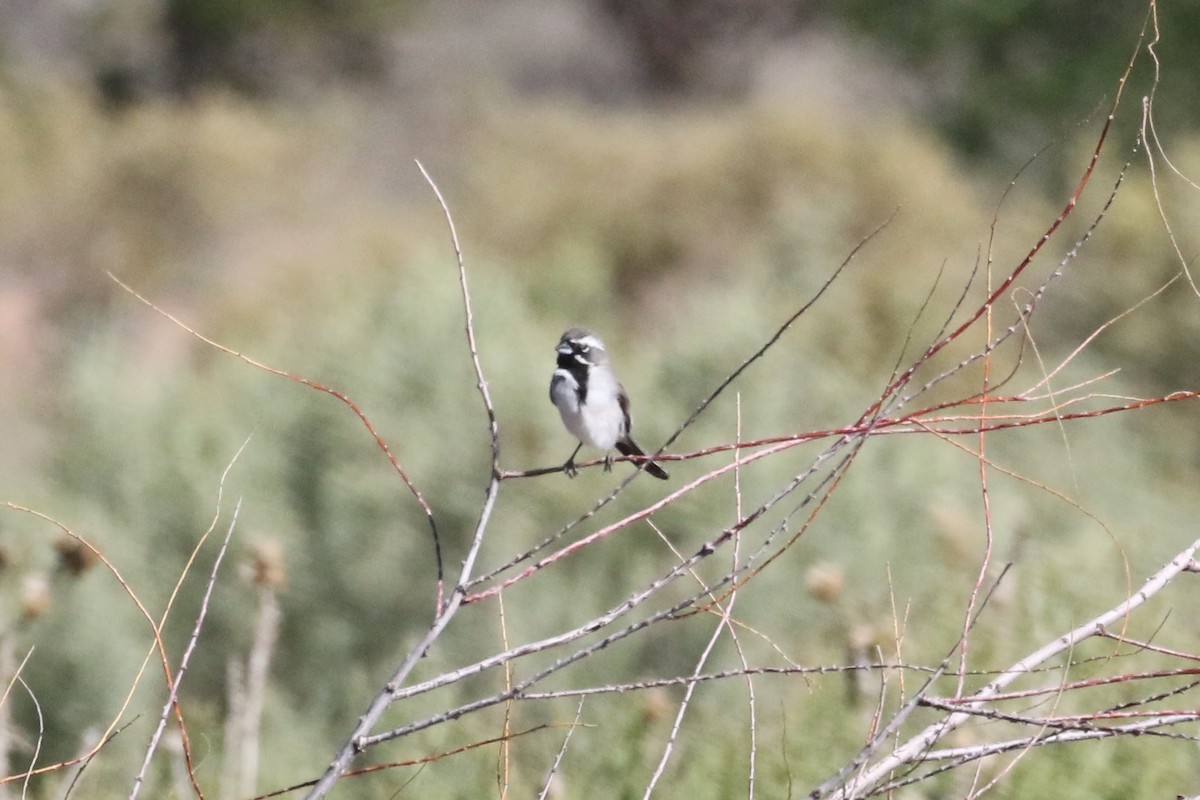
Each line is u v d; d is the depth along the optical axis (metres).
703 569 13.37
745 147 30.22
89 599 11.91
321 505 14.64
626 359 16.86
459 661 13.49
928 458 14.68
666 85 49.69
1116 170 25.92
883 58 41.34
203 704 10.73
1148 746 7.44
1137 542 11.32
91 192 35.44
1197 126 32.53
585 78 50.19
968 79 37.88
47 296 33.78
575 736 8.20
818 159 29.36
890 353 21.77
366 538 14.33
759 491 13.88
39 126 37.00
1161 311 22.05
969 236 26.89
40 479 15.65
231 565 13.85
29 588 7.86
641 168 30.66
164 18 46.78
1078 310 22.61
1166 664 8.17
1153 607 9.11
